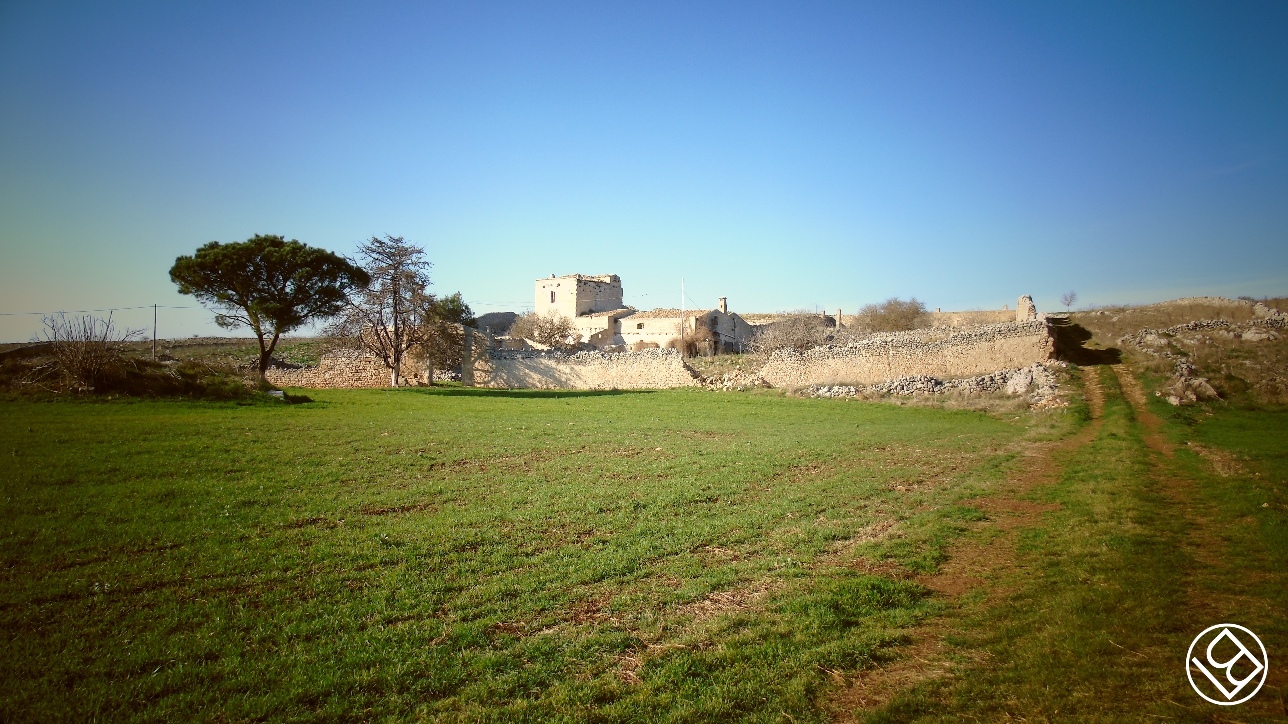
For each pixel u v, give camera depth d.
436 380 55.66
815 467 17.33
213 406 25.86
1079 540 10.12
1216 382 31.50
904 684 5.96
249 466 14.52
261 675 5.86
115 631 6.52
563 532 10.70
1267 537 9.83
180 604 7.25
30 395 23.47
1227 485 13.95
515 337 74.62
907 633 7.03
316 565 8.65
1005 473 16.59
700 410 32.47
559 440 21.05
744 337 79.50
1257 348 35.94
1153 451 19.59
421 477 14.60
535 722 5.36
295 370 53.81
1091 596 7.67
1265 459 17.17
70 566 8.16
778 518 11.92
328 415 25.20
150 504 11.04
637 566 9.12
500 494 13.24
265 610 7.18
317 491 12.77
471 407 31.56
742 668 6.25
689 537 10.55
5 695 5.32
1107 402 30.36
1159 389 30.84
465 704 5.60
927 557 9.60
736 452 19.47
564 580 8.48
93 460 13.90
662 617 7.43
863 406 34.69
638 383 49.44
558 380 51.66
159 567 8.26
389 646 6.49
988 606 7.67
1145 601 7.44
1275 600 7.41
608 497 13.19
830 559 9.61
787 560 9.42
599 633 6.95
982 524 11.62
